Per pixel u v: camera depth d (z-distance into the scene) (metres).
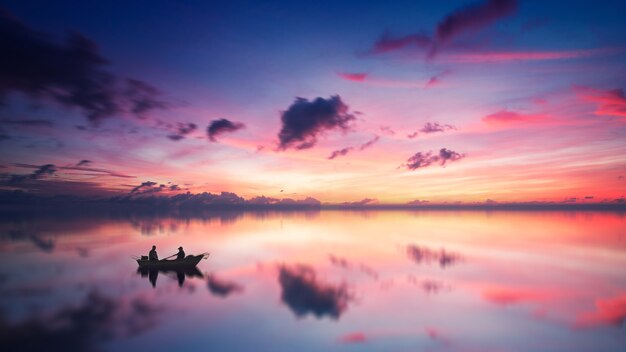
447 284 25.12
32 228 64.88
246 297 22.09
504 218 109.38
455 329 17.30
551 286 24.48
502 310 19.70
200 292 23.06
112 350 15.05
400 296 22.30
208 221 91.69
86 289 23.55
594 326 17.50
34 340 15.93
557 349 15.36
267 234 57.97
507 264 31.73
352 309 19.97
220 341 15.98
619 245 42.75
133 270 28.88
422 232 61.38
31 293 22.55
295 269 29.97
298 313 19.36
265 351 15.14
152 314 19.11
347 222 92.25
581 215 128.38
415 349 15.29
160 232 59.47
